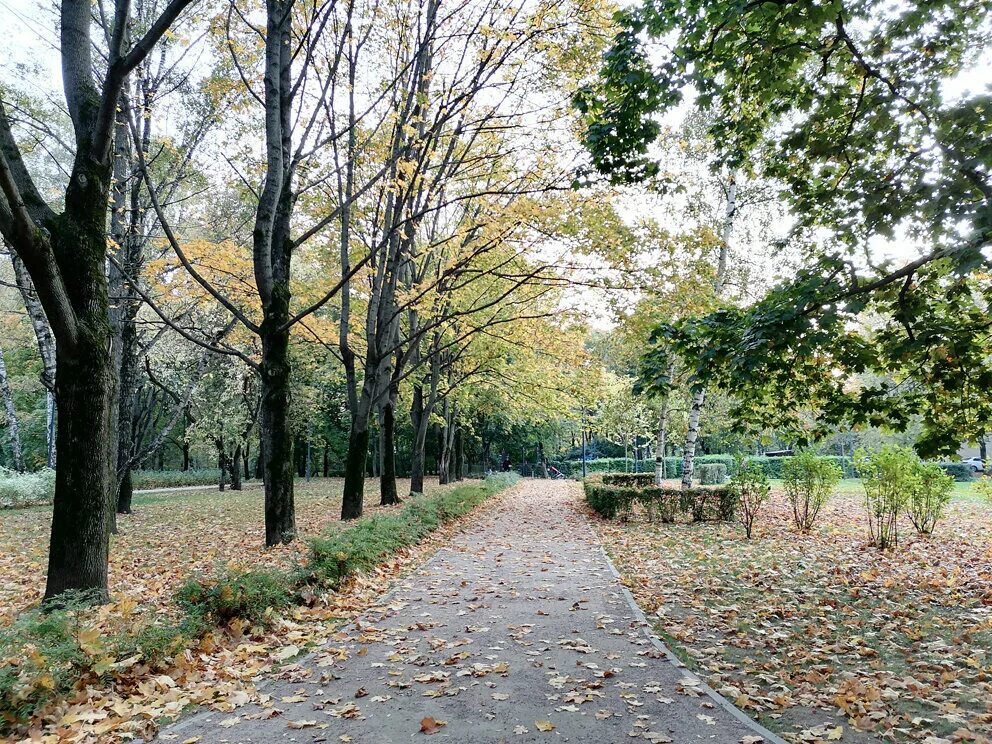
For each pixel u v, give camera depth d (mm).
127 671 4750
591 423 28125
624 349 20172
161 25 6445
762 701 4453
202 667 5156
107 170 7082
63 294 6449
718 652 5602
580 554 11062
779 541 12188
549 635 6145
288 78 11711
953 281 6488
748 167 8234
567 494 28141
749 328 6418
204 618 5801
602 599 7625
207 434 29672
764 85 6973
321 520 15938
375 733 4004
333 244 17000
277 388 11258
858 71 7125
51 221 6797
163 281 15289
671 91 6863
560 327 16484
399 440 48219
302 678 5035
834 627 6320
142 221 15430
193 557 10414
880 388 7305
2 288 27047
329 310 26500
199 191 15836
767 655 5527
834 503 20109
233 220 19156
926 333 6078
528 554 11109
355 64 12633
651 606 7270
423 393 26156
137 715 4207
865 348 6746
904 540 12109
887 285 6551
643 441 43969
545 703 4449
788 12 5863
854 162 7277
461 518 16484
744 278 17406
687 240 12141
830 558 10234
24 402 36781
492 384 25578
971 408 6777
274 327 11242
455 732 4004
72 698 4238
